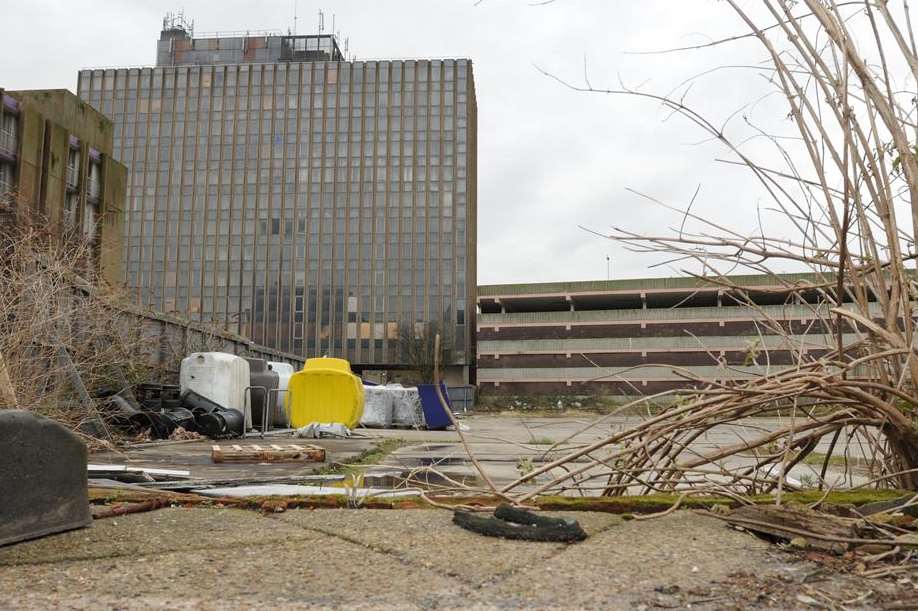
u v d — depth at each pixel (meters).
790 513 2.76
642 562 2.40
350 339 88.31
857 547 2.55
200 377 12.70
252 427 14.02
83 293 9.00
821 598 2.03
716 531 2.90
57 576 2.21
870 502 3.22
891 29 2.79
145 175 92.75
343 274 89.69
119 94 94.44
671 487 3.77
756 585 2.15
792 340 3.67
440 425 20.02
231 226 91.50
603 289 62.59
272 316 89.38
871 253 3.20
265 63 94.50
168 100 94.19
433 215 90.06
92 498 3.69
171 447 9.42
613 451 3.70
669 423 3.22
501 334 63.34
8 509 2.60
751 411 3.31
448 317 87.81
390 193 90.75
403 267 89.31
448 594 2.05
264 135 92.88
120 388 10.88
